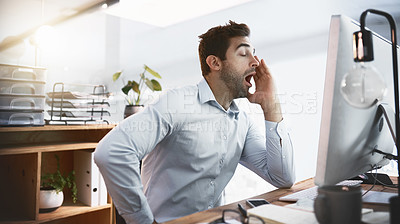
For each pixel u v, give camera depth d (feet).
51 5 7.07
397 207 2.00
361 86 2.02
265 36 8.77
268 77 4.20
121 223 5.95
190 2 9.48
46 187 5.64
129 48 8.92
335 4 7.70
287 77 8.47
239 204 2.97
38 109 5.30
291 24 8.39
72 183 6.41
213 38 4.11
